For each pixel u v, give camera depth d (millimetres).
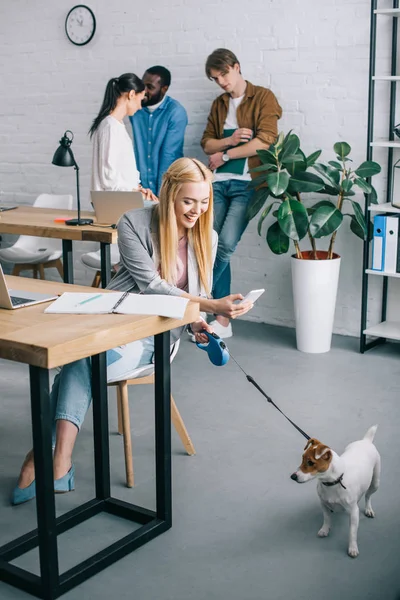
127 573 2281
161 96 5086
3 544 2436
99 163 4312
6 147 6105
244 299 2598
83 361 2574
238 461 3041
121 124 4344
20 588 2207
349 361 4320
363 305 4414
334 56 4578
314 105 4703
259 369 4176
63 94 5727
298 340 4516
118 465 3010
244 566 2316
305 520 2588
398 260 4270
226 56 4605
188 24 5066
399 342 4676
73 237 3883
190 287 2742
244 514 2629
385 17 4367
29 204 6098
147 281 2641
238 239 4852
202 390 3842
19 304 2365
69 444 2584
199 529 2529
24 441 3246
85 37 5508
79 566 2246
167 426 2453
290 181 4254
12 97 5984
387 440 3244
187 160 2602
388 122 4477
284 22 4707
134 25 5289
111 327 2119
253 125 4719
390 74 4418
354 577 2252
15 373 4133
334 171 4262
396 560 2342
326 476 2299
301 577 2256
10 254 5219
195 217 2633
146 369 2742
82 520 2582
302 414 3529
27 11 5746
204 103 5109
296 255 4457
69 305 2340
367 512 2596
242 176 4750
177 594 2178
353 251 4715
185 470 2961
